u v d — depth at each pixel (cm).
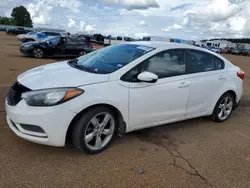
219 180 307
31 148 337
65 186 270
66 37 1481
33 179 276
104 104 329
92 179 286
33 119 296
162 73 387
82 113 316
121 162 326
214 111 489
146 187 281
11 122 334
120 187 277
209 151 379
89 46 1573
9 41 2881
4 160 304
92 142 342
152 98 371
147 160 336
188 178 305
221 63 489
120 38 4312
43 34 2912
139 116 367
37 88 305
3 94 559
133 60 364
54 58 1490
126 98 344
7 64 1059
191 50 434
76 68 372
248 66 2130
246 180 312
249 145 412
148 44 420
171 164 332
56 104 296
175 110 412
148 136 412
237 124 509
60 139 306
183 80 410
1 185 262
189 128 464
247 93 810
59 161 314
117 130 363
